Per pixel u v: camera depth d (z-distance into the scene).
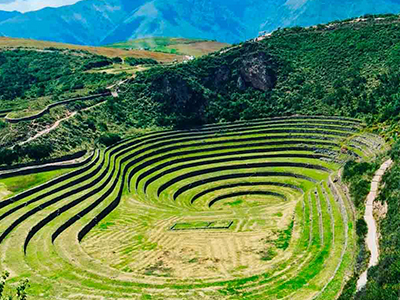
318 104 103.38
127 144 86.81
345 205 54.09
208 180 80.50
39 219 54.94
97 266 46.31
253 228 58.91
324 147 85.69
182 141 95.75
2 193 60.47
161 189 75.56
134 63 151.25
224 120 106.38
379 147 72.38
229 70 120.88
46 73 130.62
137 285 41.44
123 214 63.09
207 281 42.75
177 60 177.88
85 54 153.12
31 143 72.94
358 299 32.38
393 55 103.62
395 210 42.72
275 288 39.41
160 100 107.19
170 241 55.44
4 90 114.06
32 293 38.81
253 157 88.12
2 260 44.84
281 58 120.50
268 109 107.44
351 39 117.94
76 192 64.44
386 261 33.84
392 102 87.56
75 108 93.50
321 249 46.75
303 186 74.06
